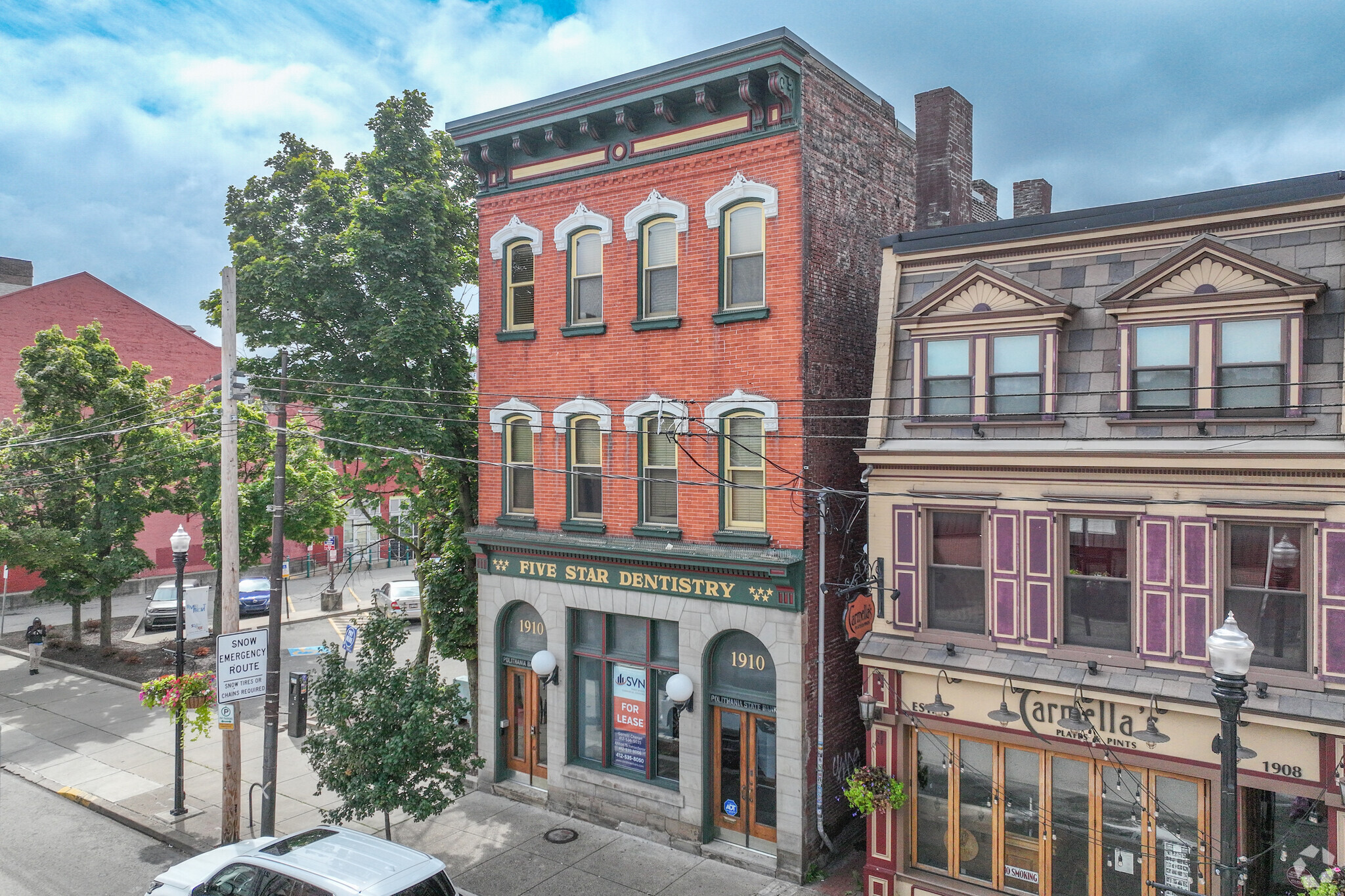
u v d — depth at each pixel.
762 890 13.45
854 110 15.67
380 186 18.33
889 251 13.71
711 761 14.91
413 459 19.33
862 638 13.12
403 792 13.26
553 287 16.69
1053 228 12.36
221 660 14.12
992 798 12.41
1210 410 10.86
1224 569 10.70
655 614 15.30
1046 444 11.88
